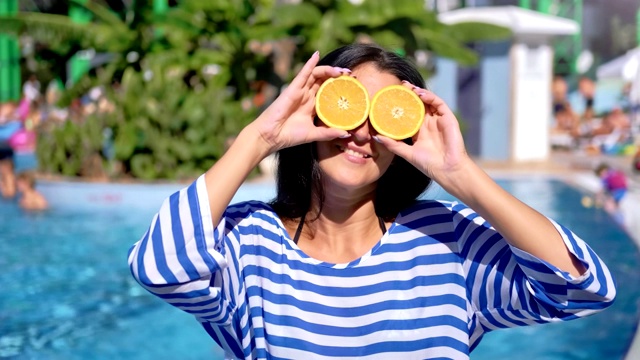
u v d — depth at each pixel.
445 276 2.09
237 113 13.41
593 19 25.62
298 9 13.66
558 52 24.80
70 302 7.12
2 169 12.64
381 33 13.93
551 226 1.95
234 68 15.03
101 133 13.09
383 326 2.04
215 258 1.93
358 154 2.08
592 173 15.14
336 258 2.18
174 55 14.49
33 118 20.61
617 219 10.38
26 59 18.22
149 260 1.92
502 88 17.86
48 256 8.88
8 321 6.54
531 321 2.08
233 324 2.13
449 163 2.00
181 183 12.47
